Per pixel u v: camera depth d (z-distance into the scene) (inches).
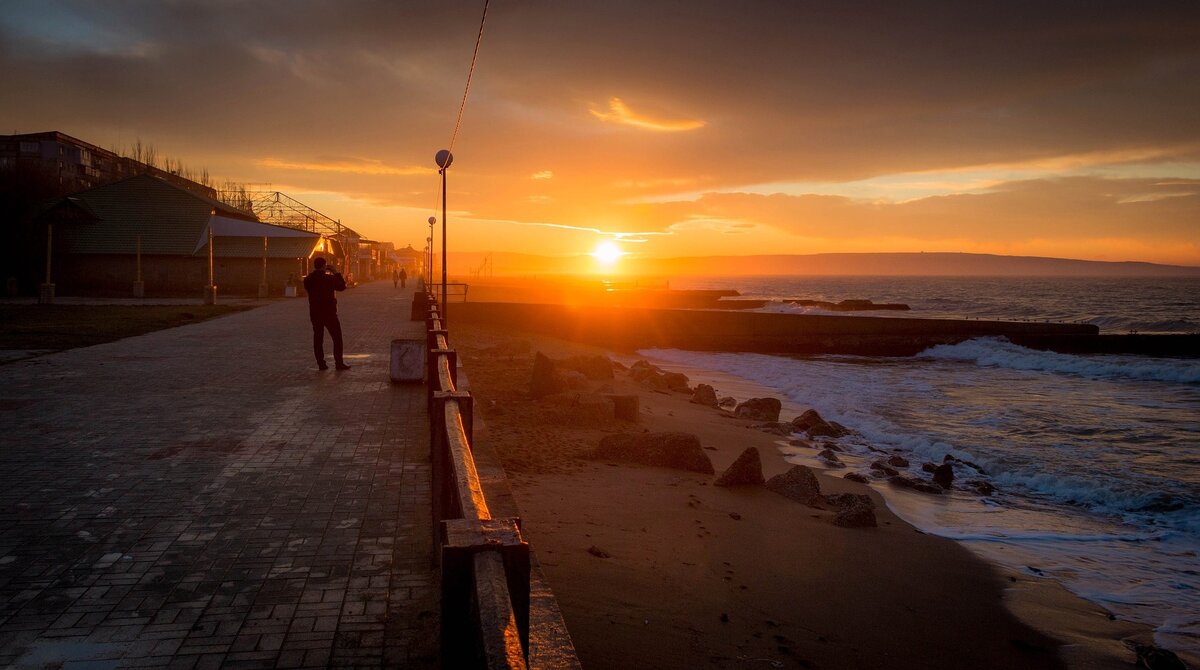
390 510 208.1
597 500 321.4
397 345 430.9
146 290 1669.5
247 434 300.4
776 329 1518.2
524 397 548.1
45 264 1603.1
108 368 485.1
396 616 144.9
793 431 595.5
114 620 140.9
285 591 155.2
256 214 2142.0
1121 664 230.1
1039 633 247.1
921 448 565.9
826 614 237.0
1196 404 836.6
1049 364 1233.4
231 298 1528.1
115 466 250.4
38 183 1720.0
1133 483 466.0
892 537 331.3
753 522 319.9
